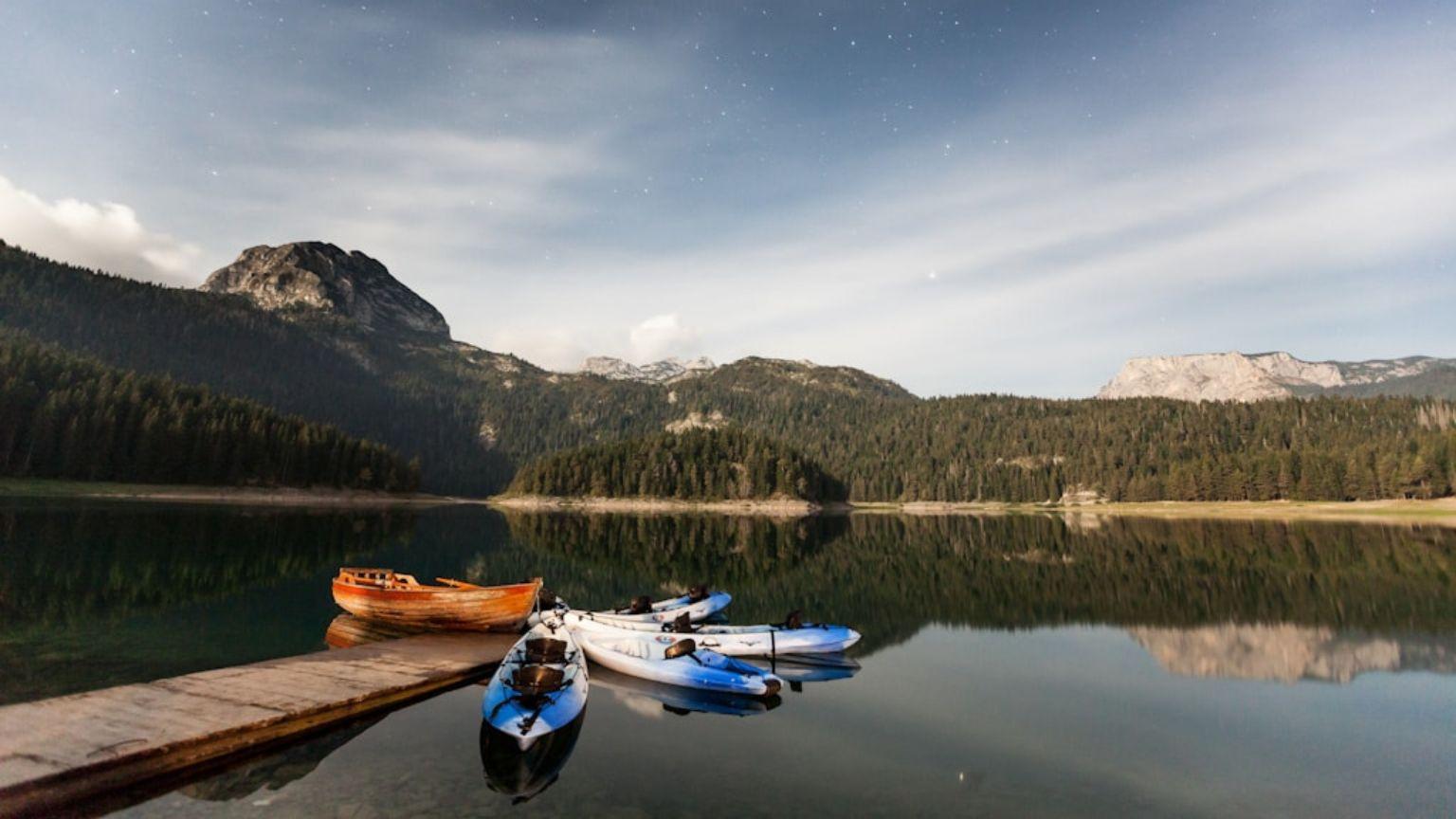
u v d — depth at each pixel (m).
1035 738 12.52
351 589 22.09
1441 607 27.28
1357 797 10.02
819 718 13.67
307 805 9.13
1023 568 43.25
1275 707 14.64
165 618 21.56
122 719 11.09
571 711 12.16
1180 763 11.33
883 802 9.53
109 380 108.94
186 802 9.22
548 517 119.19
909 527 100.81
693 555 52.69
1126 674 17.55
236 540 45.91
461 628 21.25
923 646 20.92
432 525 80.25
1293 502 132.38
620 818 8.80
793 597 31.14
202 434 107.69
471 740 11.83
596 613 21.20
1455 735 12.85
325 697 12.77
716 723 13.20
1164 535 75.19
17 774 8.83
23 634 18.73
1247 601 29.19
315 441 128.25
